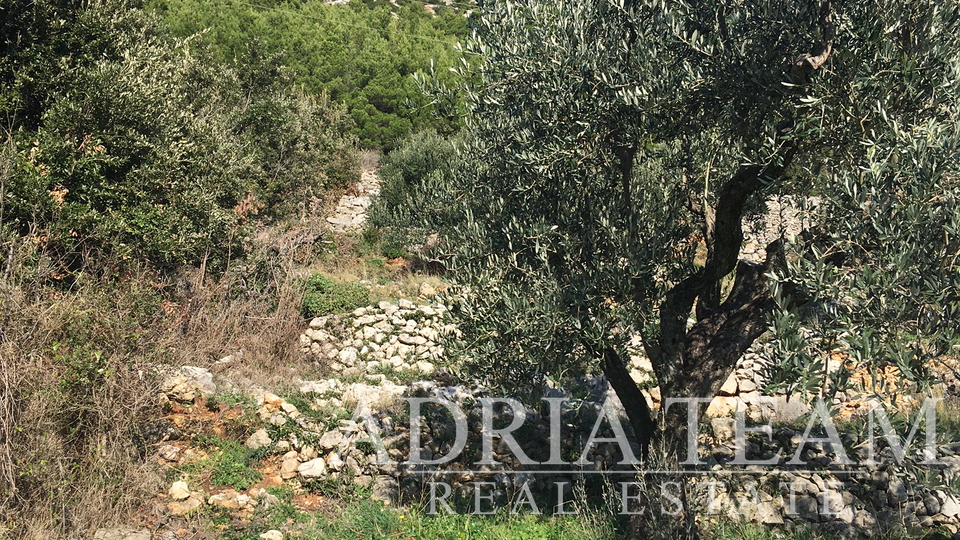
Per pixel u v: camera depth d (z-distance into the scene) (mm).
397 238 16781
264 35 34000
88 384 6926
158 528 6566
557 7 6629
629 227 6727
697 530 7422
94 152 11078
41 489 6266
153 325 9312
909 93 5406
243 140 18828
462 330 6836
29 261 8555
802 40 5695
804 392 4789
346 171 23125
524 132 6516
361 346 12039
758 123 6082
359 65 33094
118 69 11781
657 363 7254
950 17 5172
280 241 13758
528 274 6688
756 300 7043
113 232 10719
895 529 7688
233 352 10781
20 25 11508
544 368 6438
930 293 4594
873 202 4945
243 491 7496
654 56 6148
